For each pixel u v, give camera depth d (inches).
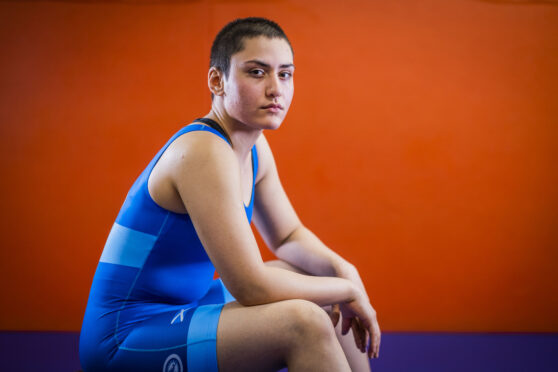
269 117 39.2
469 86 90.1
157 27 91.7
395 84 90.7
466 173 90.7
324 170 91.7
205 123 40.1
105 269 40.7
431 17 90.2
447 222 91.3
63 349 82.7
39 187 91.8
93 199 91.9
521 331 91.2
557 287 90.3
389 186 91.4
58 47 91.4
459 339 87.7
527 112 89.7
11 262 92.1
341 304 42.9
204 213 35.8
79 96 91.7
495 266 91.0
